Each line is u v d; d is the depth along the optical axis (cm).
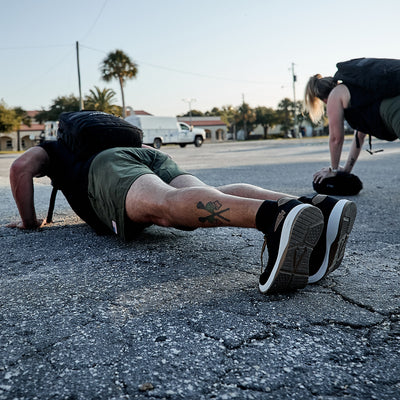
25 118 5916
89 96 5316
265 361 119
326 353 123
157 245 247
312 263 176
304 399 102
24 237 277
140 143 261
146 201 192
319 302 159
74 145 244
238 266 206
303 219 150
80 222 323
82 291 176
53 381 111
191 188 178
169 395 104
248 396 103
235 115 8375
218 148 2280
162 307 157
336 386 108
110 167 218
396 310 152
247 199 164
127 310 155
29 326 144
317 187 441
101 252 235
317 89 400
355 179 432
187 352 124
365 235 271
